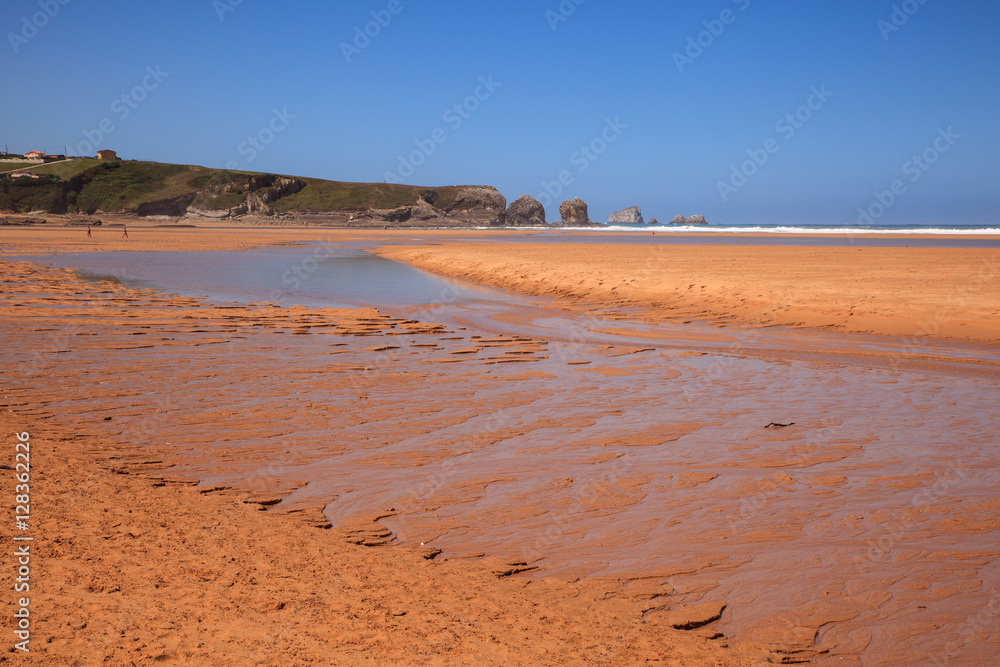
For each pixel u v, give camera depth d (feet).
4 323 51.47
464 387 35.19
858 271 80.07
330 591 13.69
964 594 15.25
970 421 29.27
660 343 48.88
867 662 12.66
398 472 22.77
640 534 18.28
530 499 20.62
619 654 12.02
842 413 30.63
